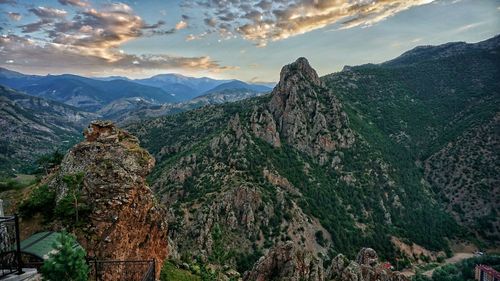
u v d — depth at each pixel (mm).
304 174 140000
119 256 26344
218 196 108562
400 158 197625
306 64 188750
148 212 30938
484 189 182875
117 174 29000
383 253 130375
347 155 164625
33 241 19625
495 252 153375
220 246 65688
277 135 150000
